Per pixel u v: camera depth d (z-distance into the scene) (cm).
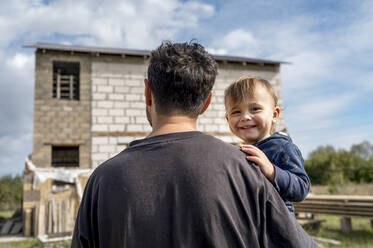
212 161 107
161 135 114
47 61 1266
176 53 119
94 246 109
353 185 1700
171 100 117
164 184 103
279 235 108
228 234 100
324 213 784
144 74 1345
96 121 1260
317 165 3080
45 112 1228
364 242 670
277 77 1488
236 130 174
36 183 991
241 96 171
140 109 1312
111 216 103
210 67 123
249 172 112
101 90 1290
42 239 786
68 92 1393
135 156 110
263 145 160
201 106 122
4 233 988
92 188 112
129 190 103
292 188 130
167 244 98
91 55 1310
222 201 102
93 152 1233
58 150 1316
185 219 100
